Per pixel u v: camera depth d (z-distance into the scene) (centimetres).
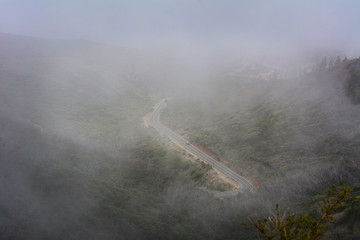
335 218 2534
